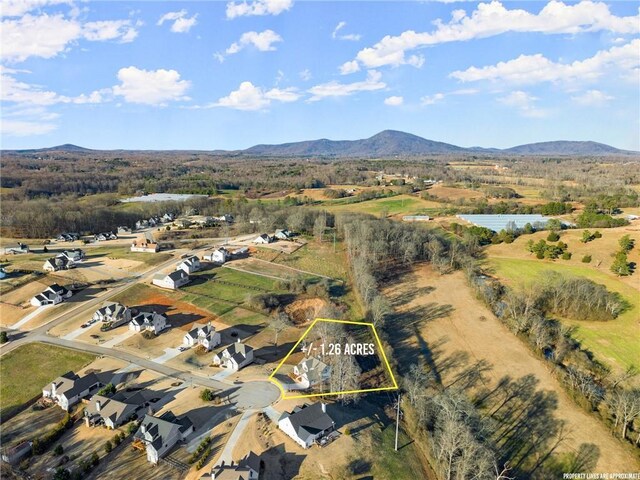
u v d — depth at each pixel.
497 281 123.56
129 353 84.06
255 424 63.12
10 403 69.56
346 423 64.25
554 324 100.44
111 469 55.44
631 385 79.19
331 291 117.44
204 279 122.00
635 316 102.19
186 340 87.81
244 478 49.75
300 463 55.53
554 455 63.28
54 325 94.31
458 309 109.75
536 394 76.62
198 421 64.12
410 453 60.50
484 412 72.00
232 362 79.69
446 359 87.44
